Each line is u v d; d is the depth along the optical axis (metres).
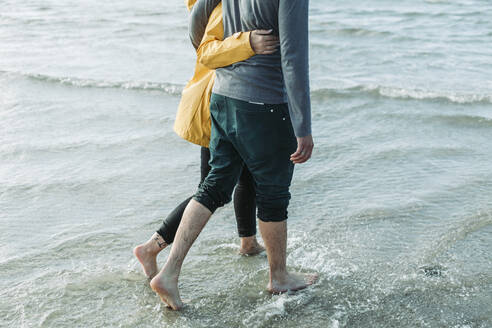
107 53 9.11
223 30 2.46
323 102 6.35
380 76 7.59
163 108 6.18
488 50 9.14
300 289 2.76
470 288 2.77
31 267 2.99
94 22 12.17
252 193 2.98
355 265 3.01
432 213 3.62
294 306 2.63
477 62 8.31
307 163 4.57
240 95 2.38
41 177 4.24
